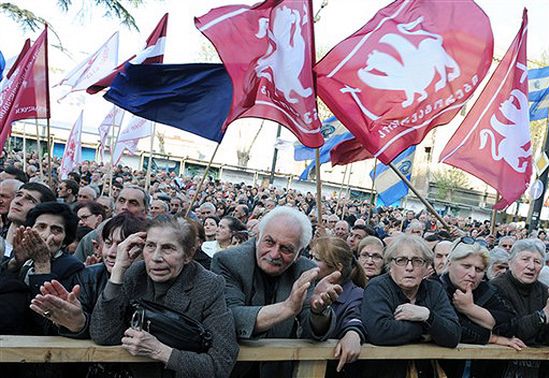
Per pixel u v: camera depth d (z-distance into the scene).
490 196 43.12
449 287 3.56
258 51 4.53
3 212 5.46
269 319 2.71
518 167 5.98
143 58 7.45
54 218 3.37
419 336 3.11
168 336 2.52
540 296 3.85
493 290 3.62
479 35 5.01
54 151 32.53
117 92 5.77
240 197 19.31
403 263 3.15
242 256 3.02
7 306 2.77
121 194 5.95
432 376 3.30
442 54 4.96
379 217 20.33
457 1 5.05
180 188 21.45
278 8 4.55
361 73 4.88
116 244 3.19
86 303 3.03
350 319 3.16
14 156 20.14
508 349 3.40
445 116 4.97
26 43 7.14
